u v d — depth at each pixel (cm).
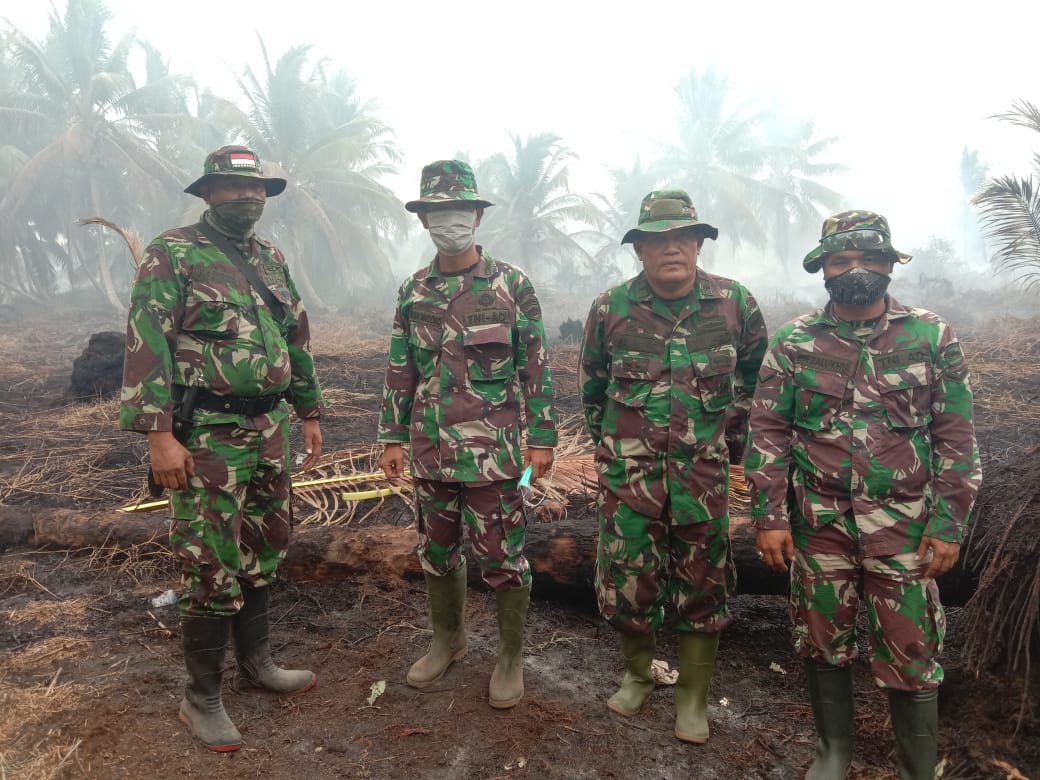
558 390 900
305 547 381
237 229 255
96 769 229
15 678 280
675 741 258
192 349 239
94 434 689
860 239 210
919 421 215
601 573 266
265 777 231
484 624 340
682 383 246
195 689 246
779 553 222
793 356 227
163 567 388
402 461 295
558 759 245
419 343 272
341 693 279
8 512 434
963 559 306
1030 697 259
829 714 230
